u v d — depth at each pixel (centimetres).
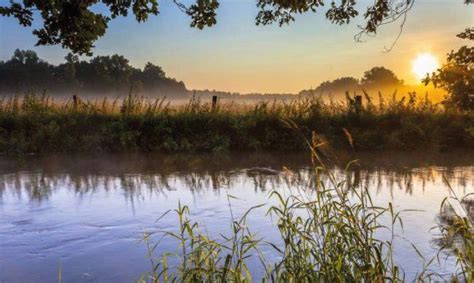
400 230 688
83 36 584
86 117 1636
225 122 1638
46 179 1089
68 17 568
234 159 1391
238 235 671
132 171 1194
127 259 600
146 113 1678
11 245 655
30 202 880
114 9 583
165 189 982
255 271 545
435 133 1588
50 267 581
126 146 1553
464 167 1243
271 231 687
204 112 1725
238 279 397
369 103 1742
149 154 1501
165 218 771
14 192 959
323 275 395
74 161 1355
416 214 775
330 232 412
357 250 400
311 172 1163
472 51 716
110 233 701
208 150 1569
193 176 1125
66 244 658
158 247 638
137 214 796
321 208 430
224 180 1073
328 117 1669
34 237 687
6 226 738
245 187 995
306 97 1756
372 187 990
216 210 812
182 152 1542
